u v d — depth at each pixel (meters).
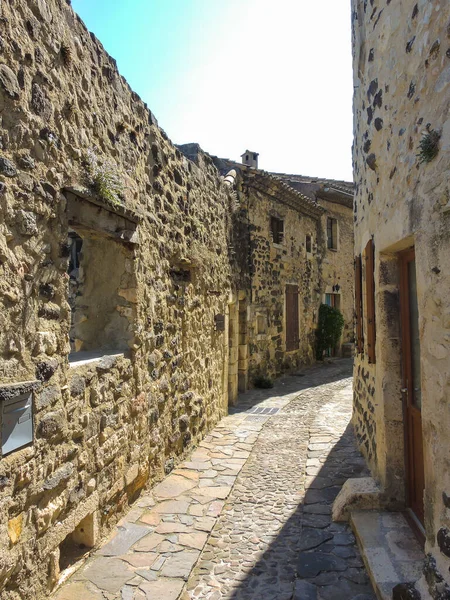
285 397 8.59
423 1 2.33
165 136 4.62
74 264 7.45
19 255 2.30
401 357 3.38
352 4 4.63
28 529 2.32
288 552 3.20
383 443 3.45
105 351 3.59
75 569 2.87
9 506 2.16
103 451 3.19
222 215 7.12
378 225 3.49
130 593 2.66
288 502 3.99
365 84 3.93
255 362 9.68
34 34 2.45
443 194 2.06
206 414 6.02
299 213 12.18
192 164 5.57
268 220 10.30
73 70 2.88
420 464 3.07
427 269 2.26
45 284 2.53
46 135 2.54
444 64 2.06
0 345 2.15
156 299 4.27
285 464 4.92
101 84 3.29
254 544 3.31
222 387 6.99
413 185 2.49
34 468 2.37
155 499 3.95
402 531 3.06
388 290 3.41
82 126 2.97
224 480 4.42
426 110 2.29
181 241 5.02
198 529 3.44
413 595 2.18
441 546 2.06
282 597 2.69
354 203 5.24
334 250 14.67
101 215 3.20
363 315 4.65
